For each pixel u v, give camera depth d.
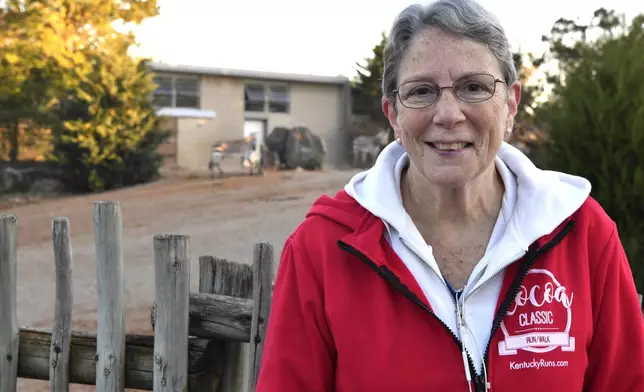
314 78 26.39
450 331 1.45
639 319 1.52
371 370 1.47
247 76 25.41
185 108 24.58
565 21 10.88
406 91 1.49
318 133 26.95
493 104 1.45
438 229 1.61
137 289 7.09
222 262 2.38
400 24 1.51
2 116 16.92
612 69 3.65
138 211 12.98
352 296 1.50
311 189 15.30
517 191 1.60
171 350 2.20
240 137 25.80
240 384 2.38
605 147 3.56
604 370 1.51
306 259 1.57
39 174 17.89
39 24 15.23
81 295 6.85
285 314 1.57
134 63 18.39
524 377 1.43
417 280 1.52
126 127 18.09
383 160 1.65
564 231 1.51
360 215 1.58
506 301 1.47
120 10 17.02
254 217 11.80
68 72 16.84
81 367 2.41
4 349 2.47
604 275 1.51
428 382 1.44
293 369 1.54
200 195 15.01
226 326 2.23
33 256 9.16
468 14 1.44
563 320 1.46
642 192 3.41
